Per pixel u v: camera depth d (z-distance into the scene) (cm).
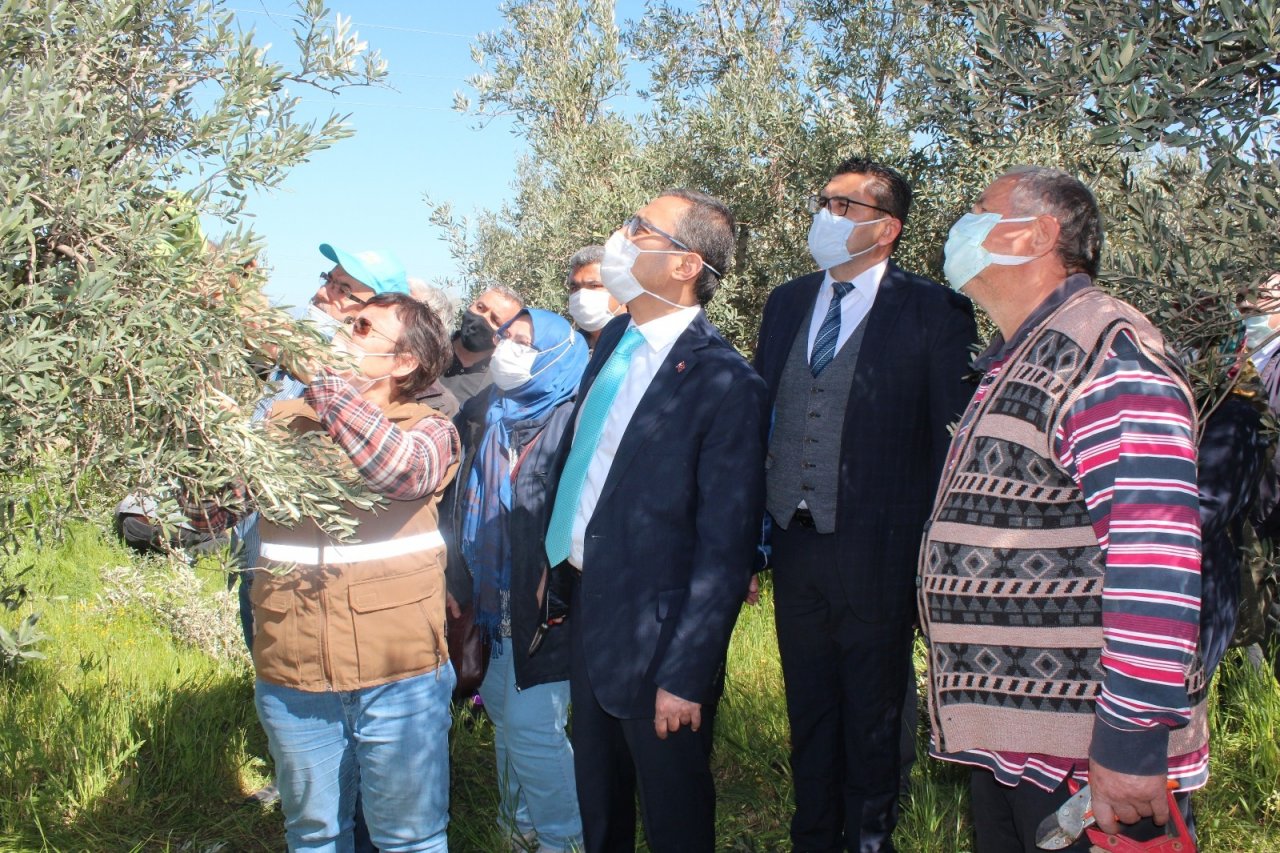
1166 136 168
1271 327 220
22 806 333
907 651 281
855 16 652
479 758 391
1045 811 180
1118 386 165
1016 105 202
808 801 290
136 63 161
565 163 808
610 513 247
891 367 274
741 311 704
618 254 256
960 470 188
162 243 149
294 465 170
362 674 240
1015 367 181
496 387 349
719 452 242
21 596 161
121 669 449
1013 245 187
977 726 181
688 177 709
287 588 241
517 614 290
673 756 245
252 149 154
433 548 255
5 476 153
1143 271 185
